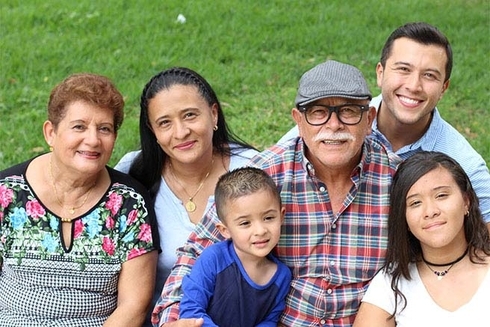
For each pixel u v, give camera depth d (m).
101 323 3.63
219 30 8.75
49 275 3.58
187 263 3.59
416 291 3.35
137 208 3.64
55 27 8.73
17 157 6.12
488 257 3.34
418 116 3.99
